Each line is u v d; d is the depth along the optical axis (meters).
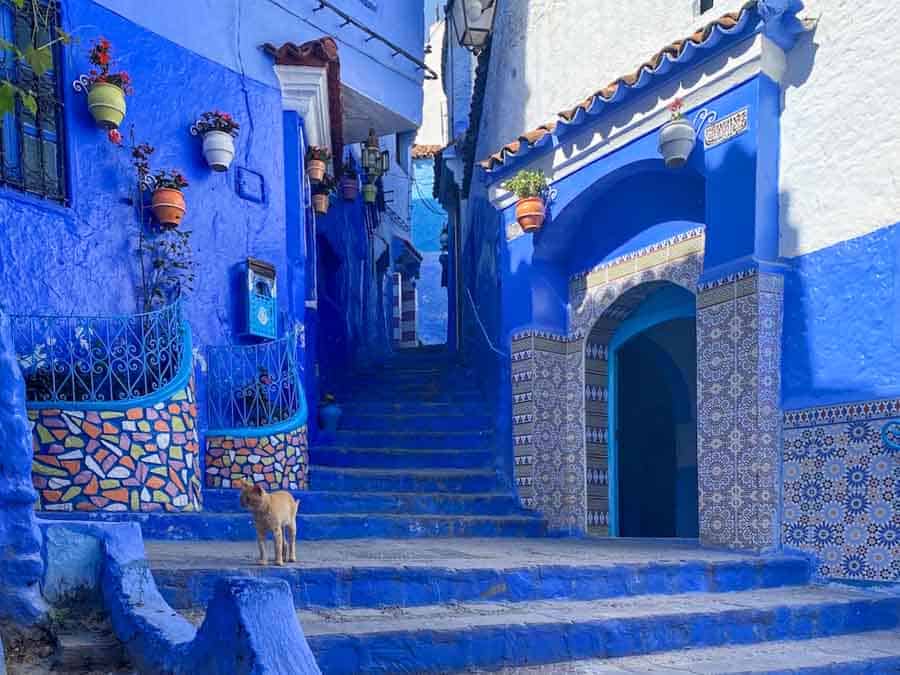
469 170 12.61
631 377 11.33
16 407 4.09
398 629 4.02
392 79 10.86
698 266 7.18
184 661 3.36
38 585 4.04
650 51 7.69
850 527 5.62
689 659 4.46
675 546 6.72
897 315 5.46
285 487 7.56
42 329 6.26
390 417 10.32
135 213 7.16
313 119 9.56
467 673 4.09
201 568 4.48
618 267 8.10
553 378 8.52
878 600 5.30
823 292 5.95
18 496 4.02
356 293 15.03
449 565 4.92
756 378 6.09
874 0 5.75
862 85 5.79
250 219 8.30
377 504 7.73
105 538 4.19
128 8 7.40
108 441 6.05
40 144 6.45
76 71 6.84
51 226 6.45
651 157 7.21
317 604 4.55
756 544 6.02
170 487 6.33
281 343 8.26
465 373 11.86
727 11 6.86
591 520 8.18
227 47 8.34
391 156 19.80
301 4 9.39
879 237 5.62
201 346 7.55
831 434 5.78
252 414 7.75
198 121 7.87
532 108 9.39
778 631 4.97
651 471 11.17
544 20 9.19
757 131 6.27
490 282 10.27
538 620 4.39
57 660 3.76
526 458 8.43
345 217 14.20
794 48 6.29
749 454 6.12
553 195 8.36
